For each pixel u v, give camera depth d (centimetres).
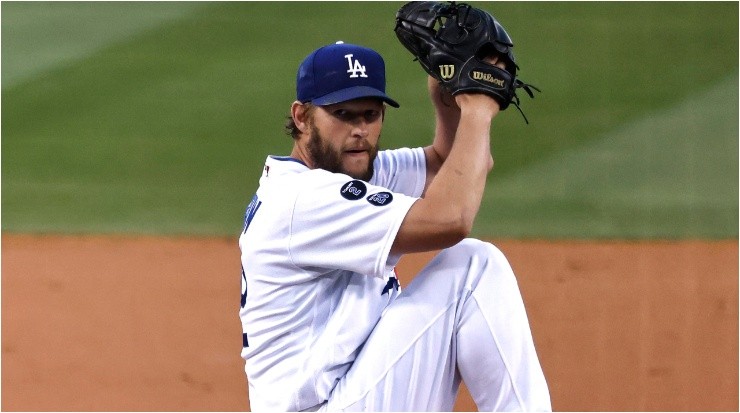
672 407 2553
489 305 1467
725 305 3212
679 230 3900
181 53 5475
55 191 4291
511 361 1466
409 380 1470
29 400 2581
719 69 5241
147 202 4200
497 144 4625
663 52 5388
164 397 2622
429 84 1792
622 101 4975
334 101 1488
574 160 4491
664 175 4359
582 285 3369
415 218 1419
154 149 4631
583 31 5584
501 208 4103
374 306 1545
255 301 1547
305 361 1521
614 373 2748
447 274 1484
